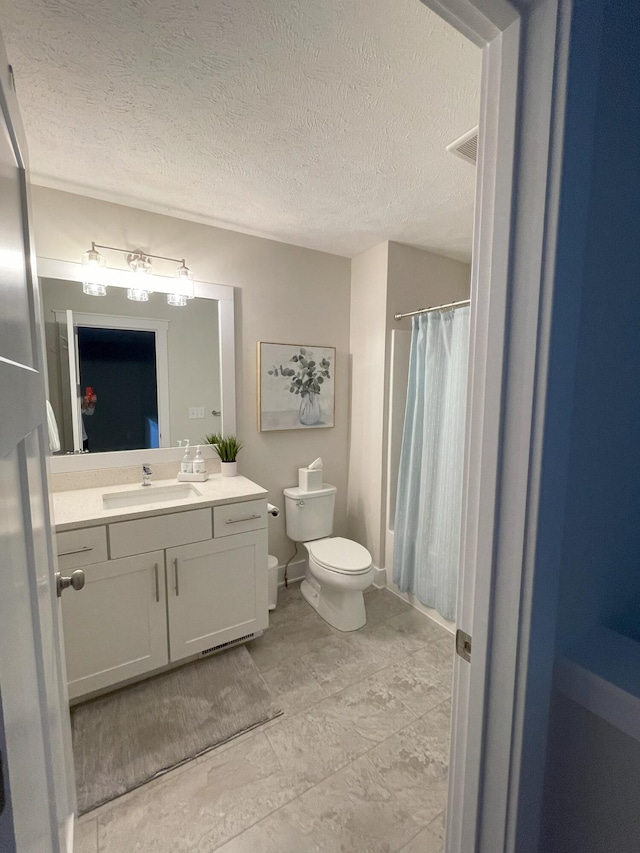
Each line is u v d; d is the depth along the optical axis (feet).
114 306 6.48
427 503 7.25
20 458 1.90
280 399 8.14
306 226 7.11
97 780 4.25
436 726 5.00
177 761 4.47
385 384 8.11
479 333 2.04
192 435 7.30
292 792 4.17
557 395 1.79
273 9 3.06
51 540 2.98
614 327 2.12
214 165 5.20
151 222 6.57
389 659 6.24
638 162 2.13
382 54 3.45
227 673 5.87
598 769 2.18
